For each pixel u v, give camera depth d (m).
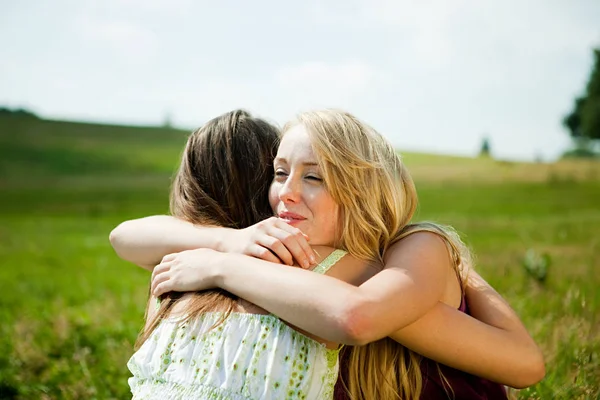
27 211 24.64
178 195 2.54
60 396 3.26
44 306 5.57
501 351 1.97
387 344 2.10
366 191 2.14
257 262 1.93
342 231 2.15
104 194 30.22
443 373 2.12
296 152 2.15
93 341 4.02
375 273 2.09
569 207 21.84
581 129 46.81
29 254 11.55
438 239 2.06
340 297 1.72
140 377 2.03
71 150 40.72
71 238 15.01
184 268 2.08
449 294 2.13
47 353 3.82
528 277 4.95
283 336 1.89
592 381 2.61
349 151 2.12
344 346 2.14
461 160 38.25
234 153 2.49
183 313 2.02
